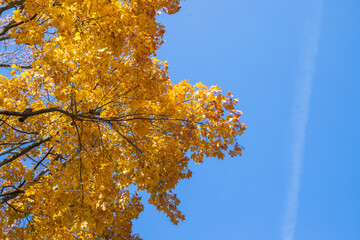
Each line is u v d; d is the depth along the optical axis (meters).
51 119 5.75
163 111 5.56
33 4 4.03
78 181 5.23
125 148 5.60
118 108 5.27
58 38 4.24
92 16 4.29
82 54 4.40
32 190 5.31
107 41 4.39
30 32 4.11
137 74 4.68
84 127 5.23
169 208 5.69
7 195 5.59
